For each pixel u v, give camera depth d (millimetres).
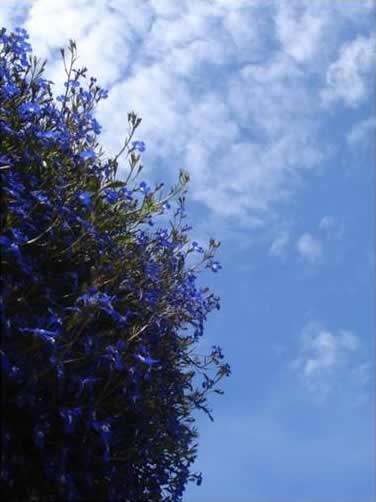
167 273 4754
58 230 4258
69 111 4598
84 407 4008
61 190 4328
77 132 4582
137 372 4223
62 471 3893
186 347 5012
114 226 4617
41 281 4043
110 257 4500
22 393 3773
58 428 4035
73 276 4168
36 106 4254
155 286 4664
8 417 3877
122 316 4207
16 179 4227
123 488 4379
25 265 3930
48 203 4148
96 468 4227
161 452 4715
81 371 4109
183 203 4809
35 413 3871
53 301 4047
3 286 4008
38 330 3771
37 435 3748
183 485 4852
